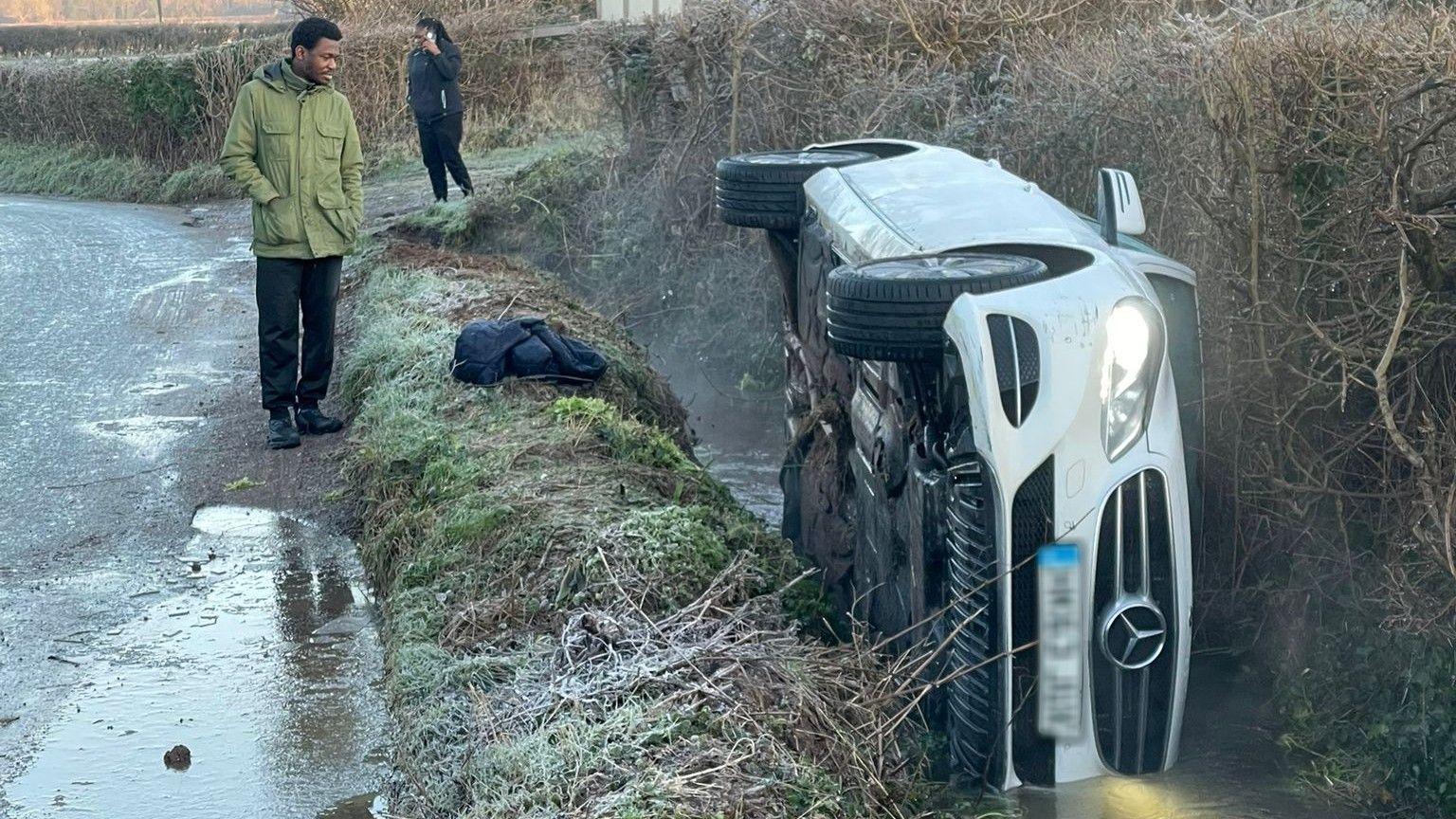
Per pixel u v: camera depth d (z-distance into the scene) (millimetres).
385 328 8727
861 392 5062
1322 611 4684
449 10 21328
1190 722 4441
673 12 10969
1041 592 3787
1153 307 3830
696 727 3650
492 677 4238
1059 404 3719
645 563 4719
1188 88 5473
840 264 5191
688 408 9227
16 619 5547
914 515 4227
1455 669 3996
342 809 3980
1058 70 7328
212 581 5914
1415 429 4453
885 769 3801
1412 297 4426
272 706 4688
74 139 24266
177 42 30969
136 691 4848
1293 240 4848
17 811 4031
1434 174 4660
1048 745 3883
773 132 10016
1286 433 4844
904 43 9695
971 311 3752
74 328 11328
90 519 6754
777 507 7141
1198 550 4434
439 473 6129
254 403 8695
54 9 37625
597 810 3309
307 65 7492
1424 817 3889
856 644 4332
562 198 12172
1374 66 4570
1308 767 4137
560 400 6789
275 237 7508
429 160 14500
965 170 5297
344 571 5984
